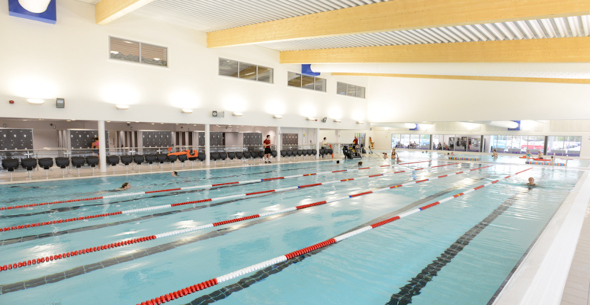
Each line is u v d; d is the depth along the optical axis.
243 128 15.99
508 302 2.24
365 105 19.22
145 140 12.69
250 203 5.87
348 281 2.91
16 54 7.64
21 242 3.75
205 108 11.28
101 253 3.48
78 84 8.58
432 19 5.44
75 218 4.74
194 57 10.85
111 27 9.00
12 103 7.64
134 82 9.59
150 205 5.60
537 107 14.39
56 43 8.17
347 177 9.44
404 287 2.79
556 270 2.76
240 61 12.20
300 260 3.36
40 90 8.02
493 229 4.42
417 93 17.73
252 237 4.04
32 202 5.68
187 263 3.25
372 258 3.42
